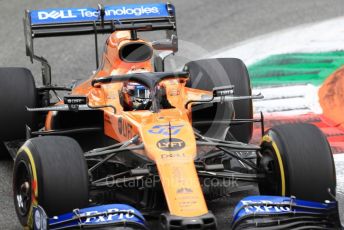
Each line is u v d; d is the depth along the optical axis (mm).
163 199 26109
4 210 29109
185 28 53781
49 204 23906
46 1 58812
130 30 31766
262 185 26891
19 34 53500
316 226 23656
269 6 57656
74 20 35031
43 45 52469
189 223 21828
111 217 23109
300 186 24797
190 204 22672
